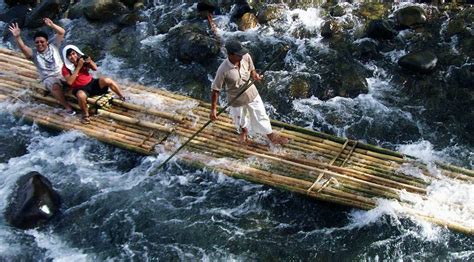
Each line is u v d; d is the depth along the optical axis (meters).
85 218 7.91
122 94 9.80
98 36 11.72
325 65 10.63
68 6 12.45
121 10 12.25
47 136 9.27
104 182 8.46
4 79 10.21
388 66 10.69
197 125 9.20
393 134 9.47
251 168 8.41
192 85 10.45
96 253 7.43
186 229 7.76
